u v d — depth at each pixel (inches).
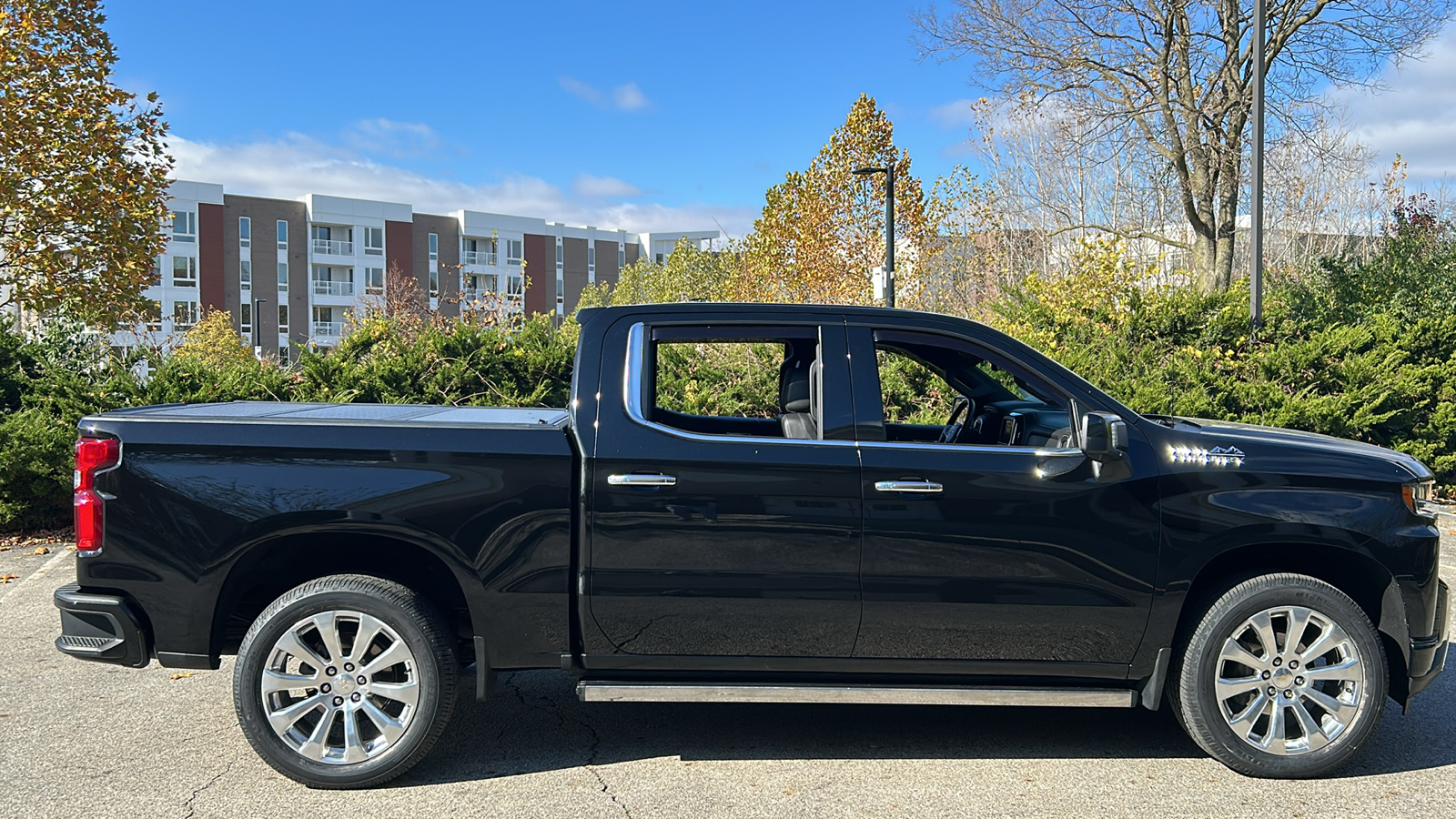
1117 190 1144.2
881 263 992.2
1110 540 155.6
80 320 422.0
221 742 171.0
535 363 417.7
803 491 153.8
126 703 189.8
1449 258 690.2
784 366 175.5
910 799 150.6
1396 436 424.5
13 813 144.1
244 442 151.6
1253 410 417.4
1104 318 506.0
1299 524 155.8
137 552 150.6
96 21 478.0
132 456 151.3
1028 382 163.6
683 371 339.6
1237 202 898.1
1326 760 155.8
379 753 152.0
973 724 183.8
